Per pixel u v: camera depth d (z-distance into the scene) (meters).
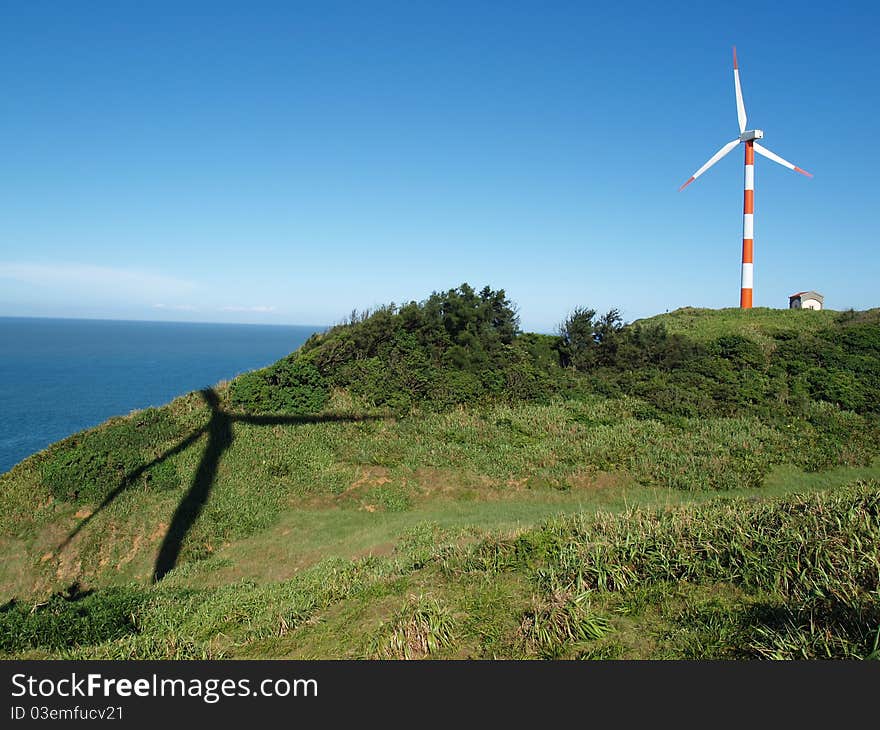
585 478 16.75
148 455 17.75
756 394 22.17
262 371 21.78
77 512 15.76
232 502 16.11
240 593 10.98
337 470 17.59
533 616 6.31
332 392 21.94
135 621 9.43
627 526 8.57
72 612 9.54
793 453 18.06
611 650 5.49
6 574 14.05
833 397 22.28
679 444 18.50
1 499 16.11
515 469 17.27
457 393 21.77
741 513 8.33
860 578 5.70
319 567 12.02
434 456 18.06
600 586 6.77
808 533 6.78
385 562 10.67
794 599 5.84
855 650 4.70
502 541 9.24
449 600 7.35
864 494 8.00
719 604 6.05
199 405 20.73
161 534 15.02
